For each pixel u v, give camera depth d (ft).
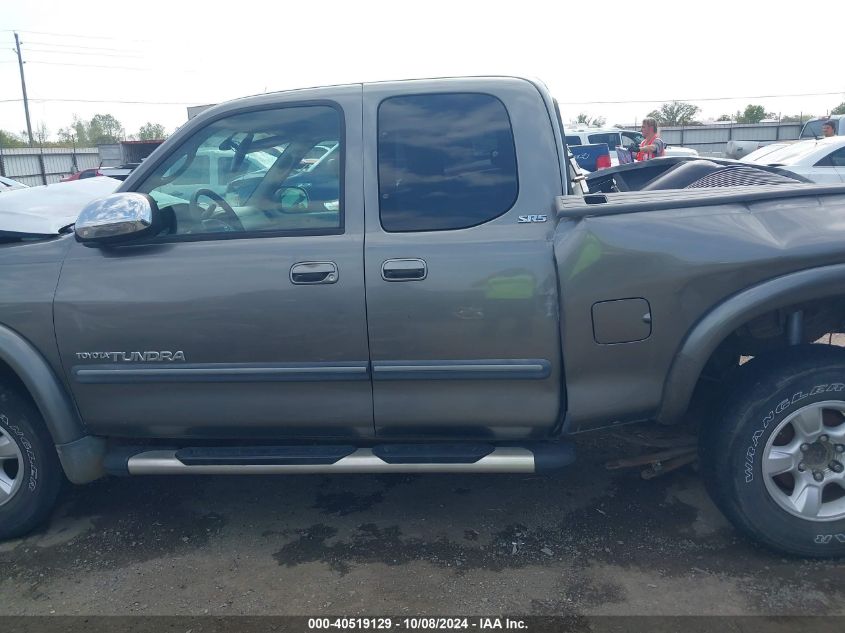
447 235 9.02
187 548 10.27
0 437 10.27
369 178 9.28
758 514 9.04
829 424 9.14
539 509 10.94
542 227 8.97
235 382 9.39
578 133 63.16
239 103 9.77
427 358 9.04
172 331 9.29
